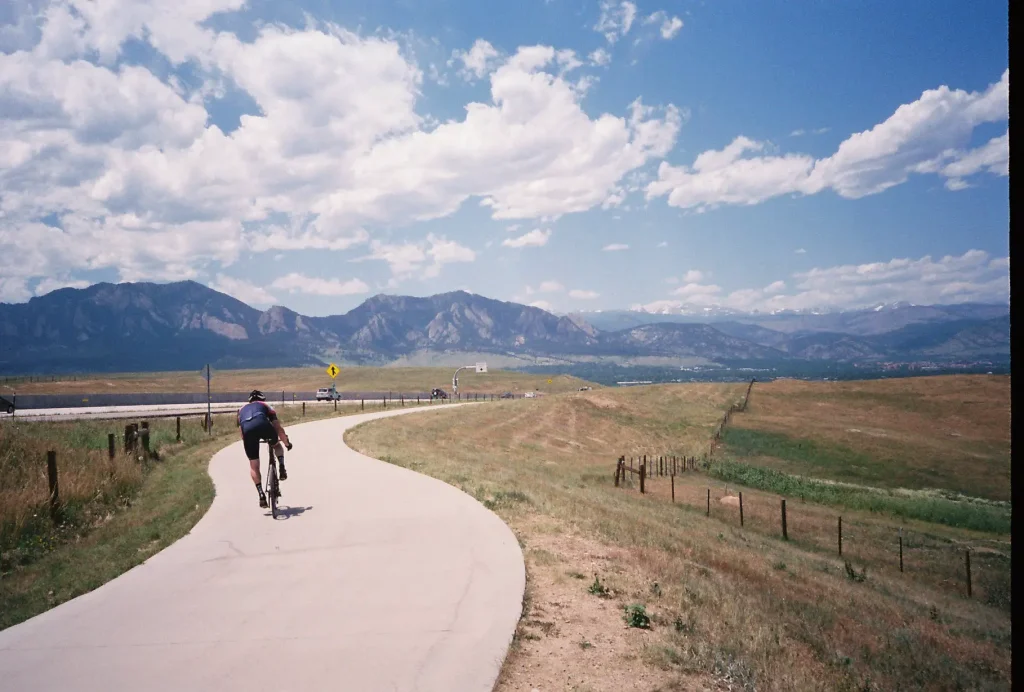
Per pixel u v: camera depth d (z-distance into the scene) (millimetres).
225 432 31688
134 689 4172
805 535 25438
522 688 4348
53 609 5871
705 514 27719
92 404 51406
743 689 4805
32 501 10969
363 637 5051
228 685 4219
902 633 10242
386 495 11797
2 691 4160
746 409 92062
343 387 149625
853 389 107312
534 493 14500
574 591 6668
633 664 4902
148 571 7133
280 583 6559
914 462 60094
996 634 12547
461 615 5539
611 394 95375
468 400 99562
